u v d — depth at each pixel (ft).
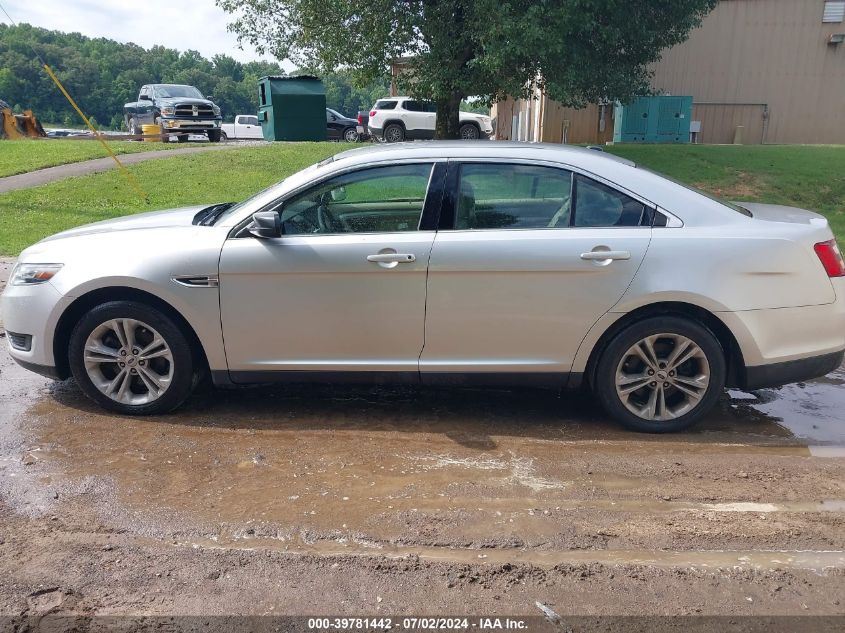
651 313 13.35
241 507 10.78
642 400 13.93
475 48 47.57
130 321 13.78
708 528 10.37
